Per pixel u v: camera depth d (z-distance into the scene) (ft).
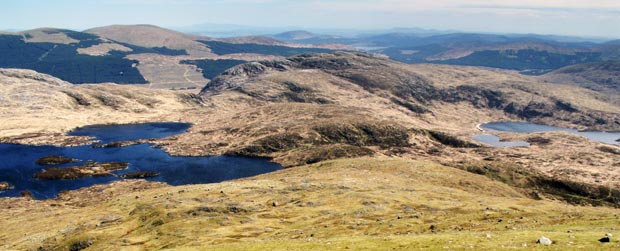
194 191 358.84
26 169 579.48
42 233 274.36
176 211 275.59
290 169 543.80
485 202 293.64
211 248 169.27
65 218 318.04
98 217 297.53
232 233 228.02
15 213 386.93
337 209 277.03
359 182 376.27
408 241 146.61
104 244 228.22
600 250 110.22
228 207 286.25
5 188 495.00
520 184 551.18
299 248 152.87
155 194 379.55
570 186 545.44
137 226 264.72
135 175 577.02
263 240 195.83
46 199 461.37
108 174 576.20
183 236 227.20
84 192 489.26
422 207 278.87
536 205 285.64
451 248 128.26
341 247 147.33
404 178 421.59
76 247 234.38
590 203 503.61
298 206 294.05
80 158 655.76
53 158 631.97
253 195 333.83
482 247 125.59
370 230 211.41
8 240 275.18
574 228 164.14
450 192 341.41
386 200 295.48
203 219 257.55
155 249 208.54
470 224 201.87
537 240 127.65
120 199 380.37
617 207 498.69
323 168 507.71
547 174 599.98
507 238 137.08
